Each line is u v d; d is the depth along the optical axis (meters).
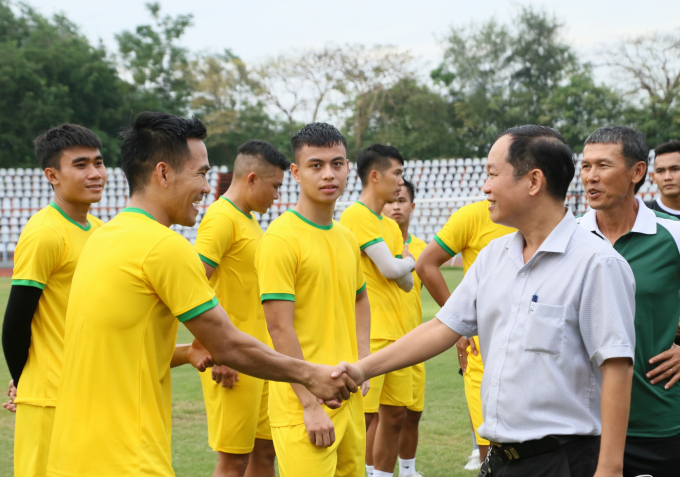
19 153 34.38
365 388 3.50
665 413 2.97
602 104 36.00
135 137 2.46
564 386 2.26
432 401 6.49
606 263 2.24
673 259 3.00
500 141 2.41
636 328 2.97
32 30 38.94
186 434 5.40
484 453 4.24
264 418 4.14
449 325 2.63
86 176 3.49
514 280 2.38
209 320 2.42
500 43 40.16
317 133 3.35
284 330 3.17
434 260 4.39
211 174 26.30
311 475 3.18
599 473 2.16
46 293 3.33
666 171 5.25
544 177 2.33
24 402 3.29
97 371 2.33
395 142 39.16
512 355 2.33
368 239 4.57
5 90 33.94
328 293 3.36
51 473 2.37
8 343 3.25
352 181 26.30
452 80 41.69
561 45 40.53
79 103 35.66
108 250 2.39
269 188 4.14
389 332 4.69
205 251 3.94
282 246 3.22
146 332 2.38
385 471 4.50
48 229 3.32
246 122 40.75
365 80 40.19
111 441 2.31
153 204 2.49
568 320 2.27
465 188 25.67
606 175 3.04
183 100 41.88
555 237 2.33
